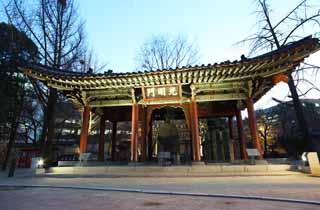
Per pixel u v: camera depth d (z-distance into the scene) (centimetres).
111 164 1609
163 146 1995
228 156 1934
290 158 1984
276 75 1402
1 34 2045
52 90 2070
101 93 1591
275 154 2480
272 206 537
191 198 650
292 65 1291
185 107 1495
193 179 1066
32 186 925
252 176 1109
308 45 1142
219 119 2120
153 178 1129
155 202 602
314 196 630
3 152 2330
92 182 1027
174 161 1664
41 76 1423
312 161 1086
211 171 1220
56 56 2184
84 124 1559
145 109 1650
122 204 582
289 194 664
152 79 1412
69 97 1638
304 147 1794
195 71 1318
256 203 572
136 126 1489
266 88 1541
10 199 663
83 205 575
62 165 1513
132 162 1413
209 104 1873
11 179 1177
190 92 1484
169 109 2006
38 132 2508
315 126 2859
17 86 2070
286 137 2548
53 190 830
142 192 761
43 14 2212
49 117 2030
